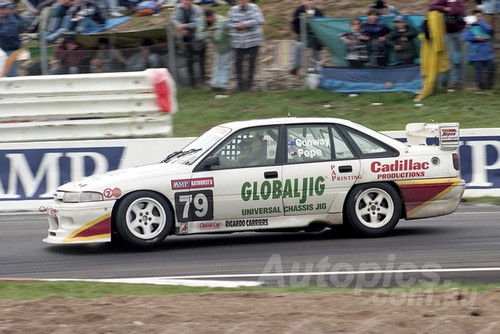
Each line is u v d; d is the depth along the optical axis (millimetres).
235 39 43938
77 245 24922
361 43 43469
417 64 43469
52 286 18453
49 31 44281
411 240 24094
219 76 44719
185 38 43781
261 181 23984
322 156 24578
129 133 37969
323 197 24344
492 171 34188
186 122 41594
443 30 42812
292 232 26438
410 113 41500
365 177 24625
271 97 43844
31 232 27781
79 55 42344
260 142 24391
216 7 55312
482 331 13383
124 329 13805
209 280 19047
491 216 28875
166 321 14328
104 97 37781
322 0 57438
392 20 43281
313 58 44500
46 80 37375
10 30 42125
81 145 33781
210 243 24625
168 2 55969
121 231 23188
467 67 43812
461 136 34156
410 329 13508
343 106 42812
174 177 23594
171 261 21828
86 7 44625
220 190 23766
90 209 23125
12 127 37062
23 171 33531
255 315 14547
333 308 15062
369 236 24641
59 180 33656
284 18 55969
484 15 44906
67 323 14336
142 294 17297
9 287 18484
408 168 24984
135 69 43000
